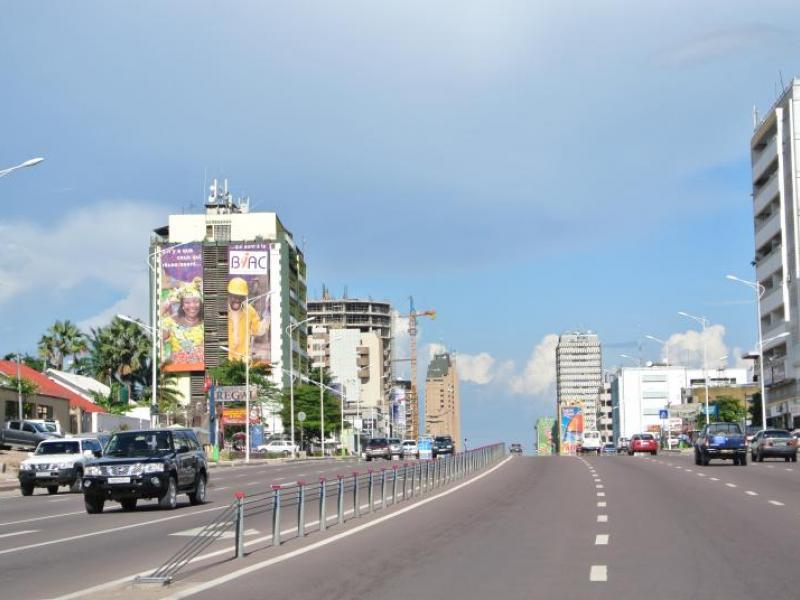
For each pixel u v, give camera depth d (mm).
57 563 16719
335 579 13898
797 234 98250
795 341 98312
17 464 57688
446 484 38938
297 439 133250
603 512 24266
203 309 136125
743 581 12961
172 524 24188
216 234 139625
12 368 83875
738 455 53000
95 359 112000
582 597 11930
